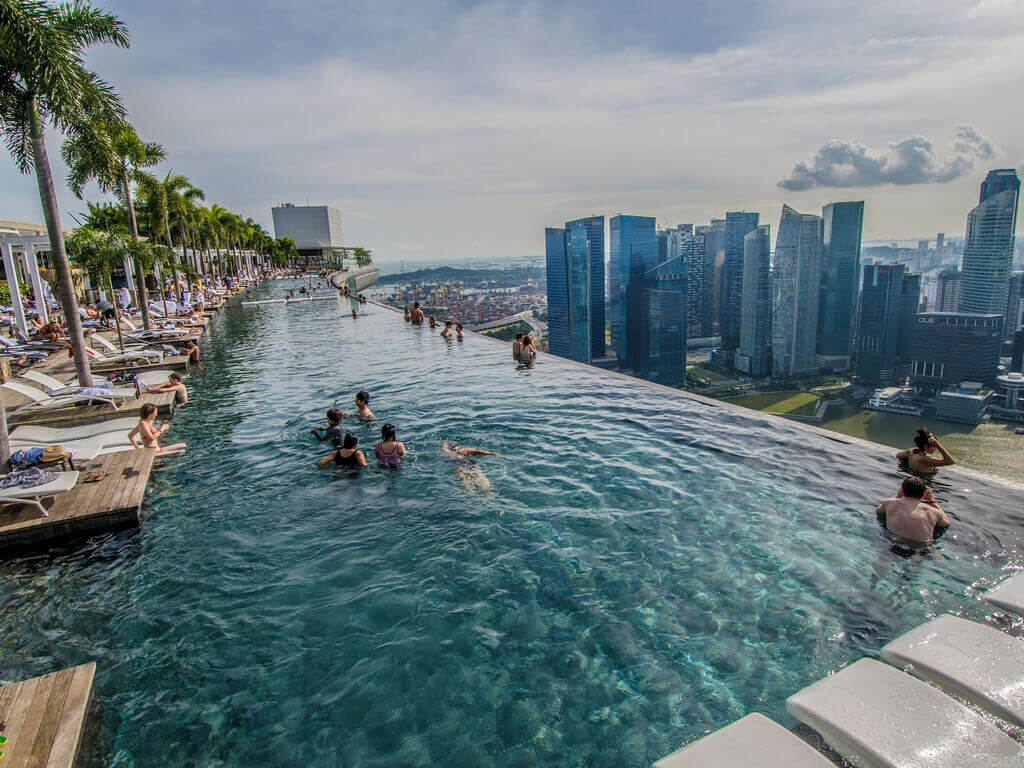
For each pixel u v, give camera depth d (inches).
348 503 301.6
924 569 219.8
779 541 245.0
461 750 146.9
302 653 187.3
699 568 226.5
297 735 153.9
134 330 1067.9
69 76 438.3
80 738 148.8
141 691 173.0
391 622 201.3
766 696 160.1
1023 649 153.9
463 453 368.2
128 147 974.4
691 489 302.8
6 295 1092.5
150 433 393.1
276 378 661.9
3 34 417.7
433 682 171.5
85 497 302.4
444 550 248.8
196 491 325.7
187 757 147.9
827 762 116.3
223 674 179.2
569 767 140.3
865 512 270.1
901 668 152.4
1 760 136.6
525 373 639.8
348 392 565.6
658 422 428.5
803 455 350.3
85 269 949.8
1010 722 128.7
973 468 318.7
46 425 471.8
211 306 1649.9
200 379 672.4
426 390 562.6
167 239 1520.7
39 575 245.4
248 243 3860.7
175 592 227.5
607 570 228.2
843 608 197.6
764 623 191.5
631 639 187.0
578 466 341.4
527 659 179.9
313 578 232.1
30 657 192.4
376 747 149.0
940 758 116.3
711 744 123.4
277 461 370.0
